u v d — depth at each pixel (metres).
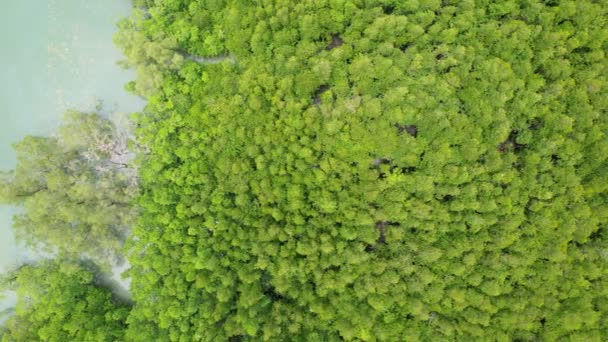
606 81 30.59
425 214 30.31
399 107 30.33
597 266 30.20
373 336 30.94
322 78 31.22
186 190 32.44
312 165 31.66
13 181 32.91
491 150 30.47
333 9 31.58
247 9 32.56
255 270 32.00
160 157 33.38
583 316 29.41
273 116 31.58
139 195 33.88
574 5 30.59
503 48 30.88
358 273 31.20
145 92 33.31
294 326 31.28
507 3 31.19
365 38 31.14
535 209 30.34
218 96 32.59
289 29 32.12
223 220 31.78
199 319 31.67
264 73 31.73
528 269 30.47
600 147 29.55
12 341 33.41
